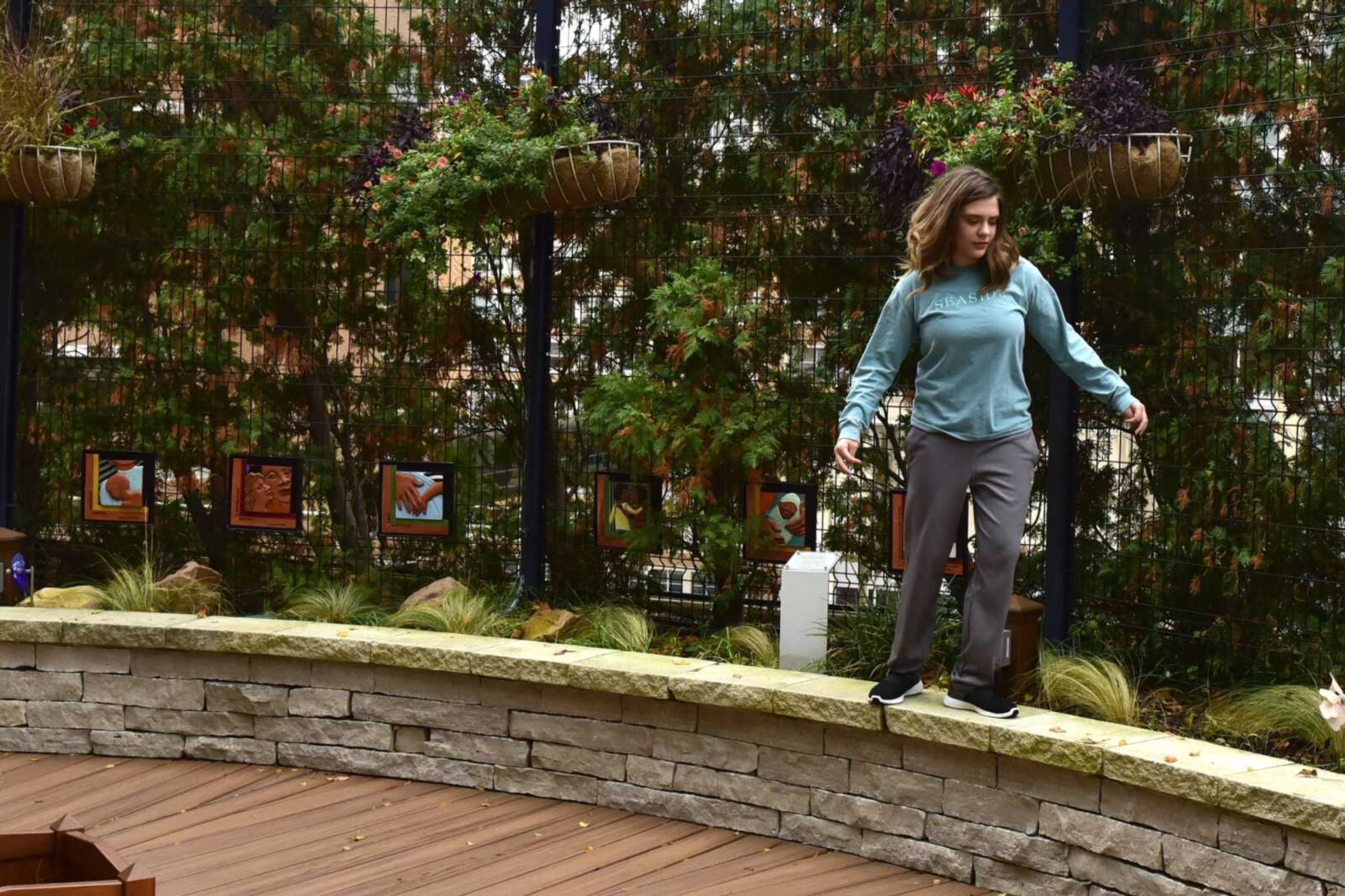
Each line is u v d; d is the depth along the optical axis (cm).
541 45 504
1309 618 396
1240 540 407
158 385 547
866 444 475
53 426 554
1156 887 316
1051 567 436
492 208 477
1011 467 349
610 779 410
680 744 399
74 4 546
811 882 348
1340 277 396
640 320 504
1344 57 396
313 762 445
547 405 511
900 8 469
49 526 556
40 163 500
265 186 537
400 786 429
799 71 481
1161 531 423
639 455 479
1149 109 390
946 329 347
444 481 517
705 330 459
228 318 541
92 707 455
